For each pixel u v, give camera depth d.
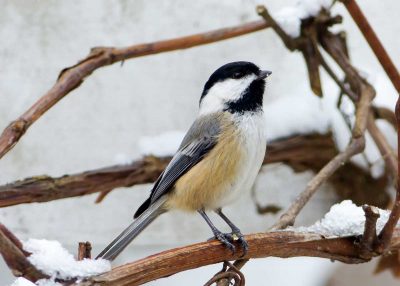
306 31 8.16
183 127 9.09
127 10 9.05
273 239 5.27
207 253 5.08
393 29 9.27
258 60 9.30
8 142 6.51
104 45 9.02
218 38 7.90
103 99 9.11
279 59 9.30
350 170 8.72
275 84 9.28
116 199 9.12
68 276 4.58
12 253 4.91
